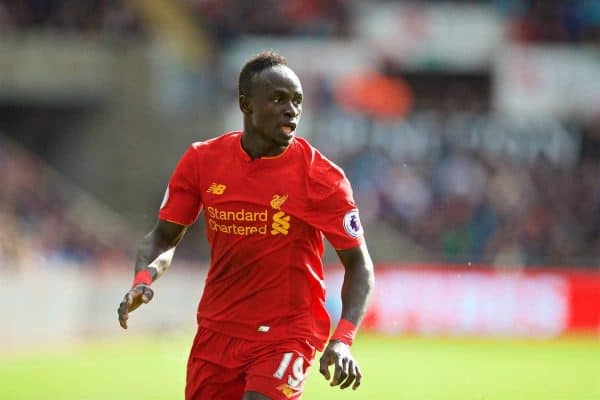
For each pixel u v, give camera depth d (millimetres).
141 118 116312
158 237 22453
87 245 95875
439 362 64438
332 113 116688
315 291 21656
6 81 116750
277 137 20922
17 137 119812
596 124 118250
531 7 121875
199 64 117000
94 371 55344
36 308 70688
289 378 20828
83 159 116750
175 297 88500
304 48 118500
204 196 21641
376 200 111312
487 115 119188
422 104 121500
